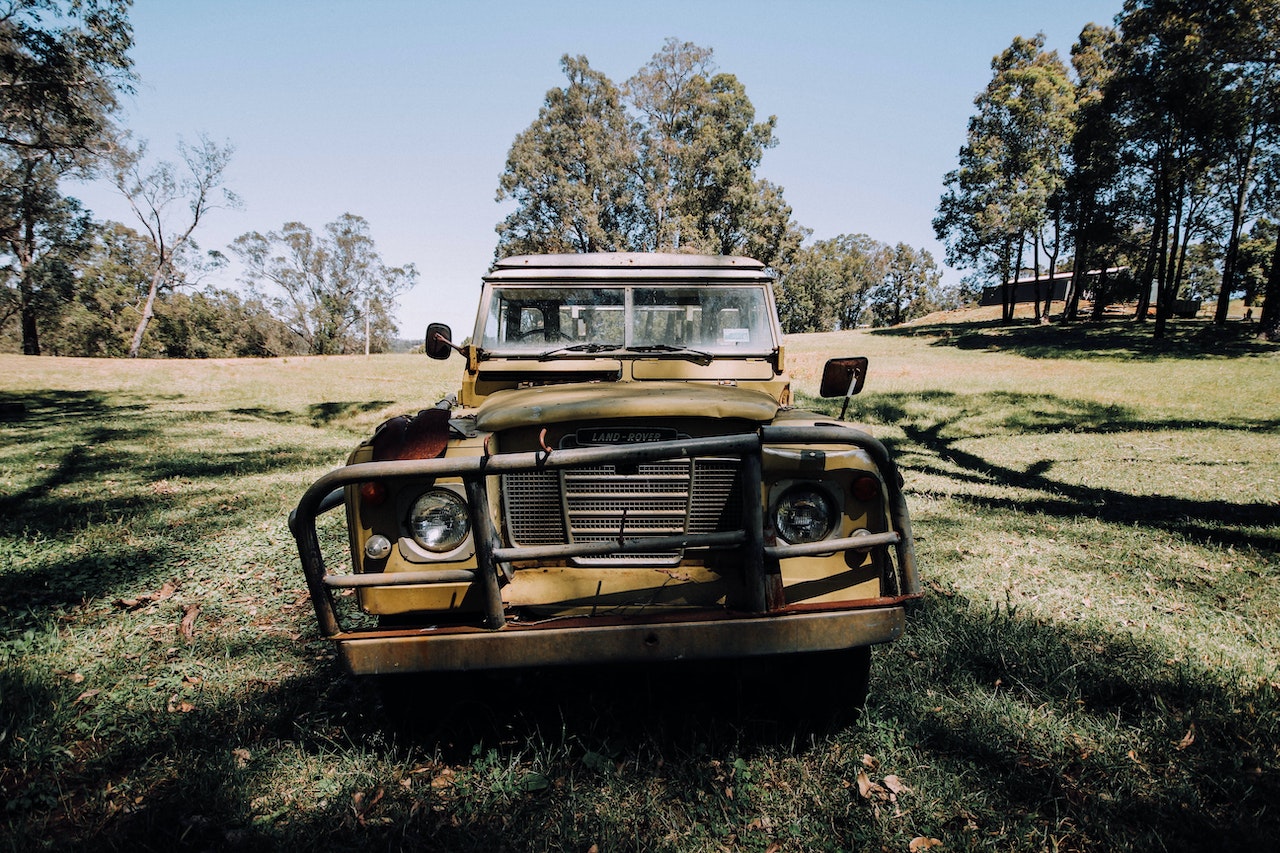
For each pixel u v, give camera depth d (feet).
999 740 10.39
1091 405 50.19
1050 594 16.24
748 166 183.21
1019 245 169.27
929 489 27.61
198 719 11.33
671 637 8.77
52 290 165.89
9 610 15.67
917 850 8.30
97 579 18.03
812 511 9.75
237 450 39.29
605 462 8.60
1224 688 11.59
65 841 8.60
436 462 8.57
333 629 9.09
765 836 8.64
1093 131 109.60
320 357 152.05
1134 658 12.84
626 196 180.65
